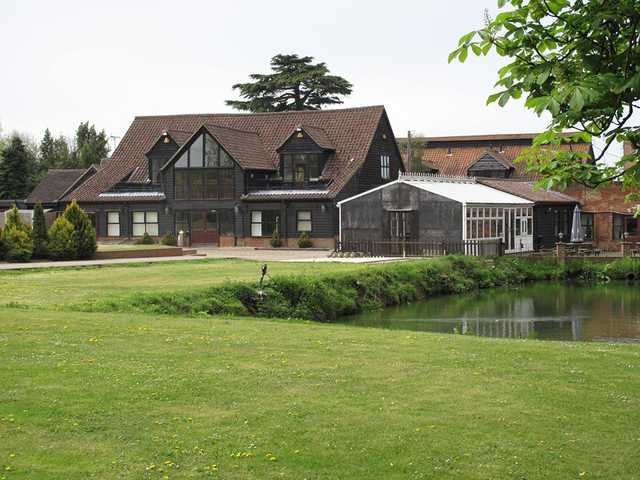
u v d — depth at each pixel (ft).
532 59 29.12
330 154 200.75
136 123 231.30
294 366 47.37
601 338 82.38
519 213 181.06
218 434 35.35
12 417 36.86
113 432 35.40
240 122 222.48
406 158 255.09
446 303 113.60
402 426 36.50
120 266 126.11
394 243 157.79
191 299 84.33
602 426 36.81
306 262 134.92
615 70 28.32
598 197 203.72
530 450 33.91
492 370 46.80
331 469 31.91
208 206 199.82
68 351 50.24
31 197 236.22
